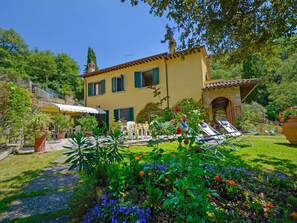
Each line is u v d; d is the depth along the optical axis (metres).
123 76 18.77
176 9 5.09
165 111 6.09
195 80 15.18
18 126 8.20
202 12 5.14
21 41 51.12
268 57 6.37
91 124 14.45
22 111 8.62
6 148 8.05
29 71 42.00
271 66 6.82
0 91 8.02
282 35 4.65
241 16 5.02
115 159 3.74
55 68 45.09
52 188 3.92
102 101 20.00
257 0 4.61
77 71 51.03
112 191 2.78
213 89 14.23
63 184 4.15
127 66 18.44
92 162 3.50
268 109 29.09
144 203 2.53
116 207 2.41
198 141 3.76
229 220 2.34
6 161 6.38
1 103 8.03
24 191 3.77
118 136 4.06
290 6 4.35
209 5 4.93
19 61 43.00
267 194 3.06
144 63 17.69
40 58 44.12
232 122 14.01
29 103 9.58
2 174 4.91
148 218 2.27
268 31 5.20
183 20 5.35
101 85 20.20
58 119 13.82
